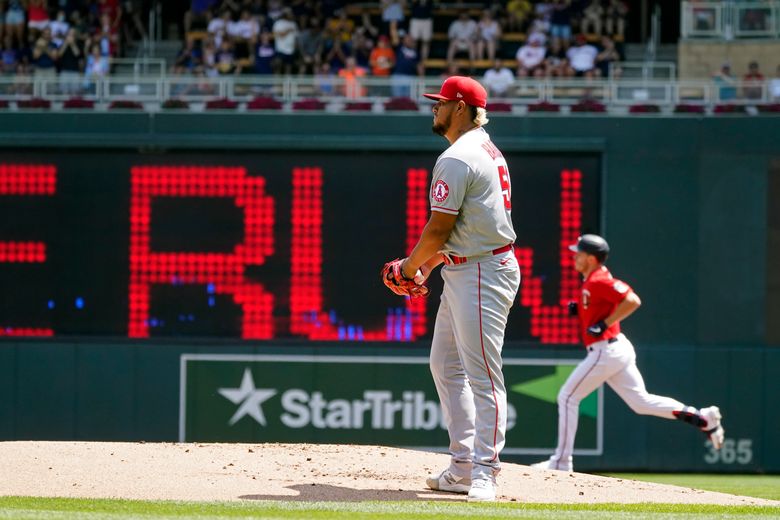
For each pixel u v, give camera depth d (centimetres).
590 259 3572
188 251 4466
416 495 2225
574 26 6122
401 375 4488
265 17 6125
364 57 6016
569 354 4444
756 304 4525
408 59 5900
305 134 4494
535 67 5897
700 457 4509
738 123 4528
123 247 4466
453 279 2158
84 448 2638
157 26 6581
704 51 5628
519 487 2438
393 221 4466
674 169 4531
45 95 4866
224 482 2312
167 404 4488
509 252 2170
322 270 4472
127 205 4462
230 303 4478
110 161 4472
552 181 4488
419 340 4494
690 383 4509
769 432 4500
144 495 2181
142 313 4481
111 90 4866
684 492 2528
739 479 4312
